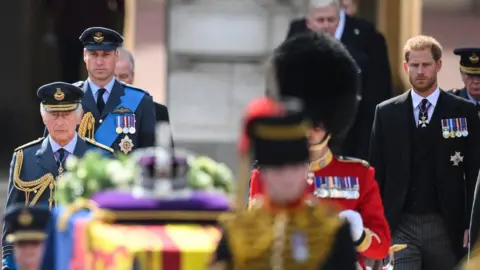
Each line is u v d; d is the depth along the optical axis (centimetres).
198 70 6988
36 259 2422
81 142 3047
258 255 2059
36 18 5734
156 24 5253
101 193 2231
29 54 5775
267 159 2045
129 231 2094
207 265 2045
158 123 3619
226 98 6344
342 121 2566
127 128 3403
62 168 3016
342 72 2564
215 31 7450
